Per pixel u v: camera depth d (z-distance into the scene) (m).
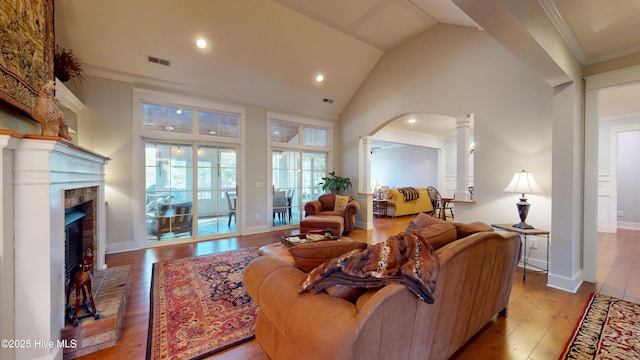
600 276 2.91
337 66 4.95
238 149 4.99
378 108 5.14
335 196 5.51
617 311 2.14
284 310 1.18
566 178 2.58
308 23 3.97
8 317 1.32
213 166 4.74
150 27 3.45
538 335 1.82
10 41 1.67
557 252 2.63
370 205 5.64
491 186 3.41
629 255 3.66
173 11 3.36
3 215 1.29
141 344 1.73
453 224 1.78
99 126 3.69
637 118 4.93
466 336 1.59
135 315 2.10
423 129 7.29
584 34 2.32
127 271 2.62
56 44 3.25
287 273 1.40
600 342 1.73
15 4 1.74
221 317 2.04
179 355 1.61
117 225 3.83
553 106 2.67
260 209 5.21
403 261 1.14
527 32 1.76
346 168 6.11
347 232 5.11
